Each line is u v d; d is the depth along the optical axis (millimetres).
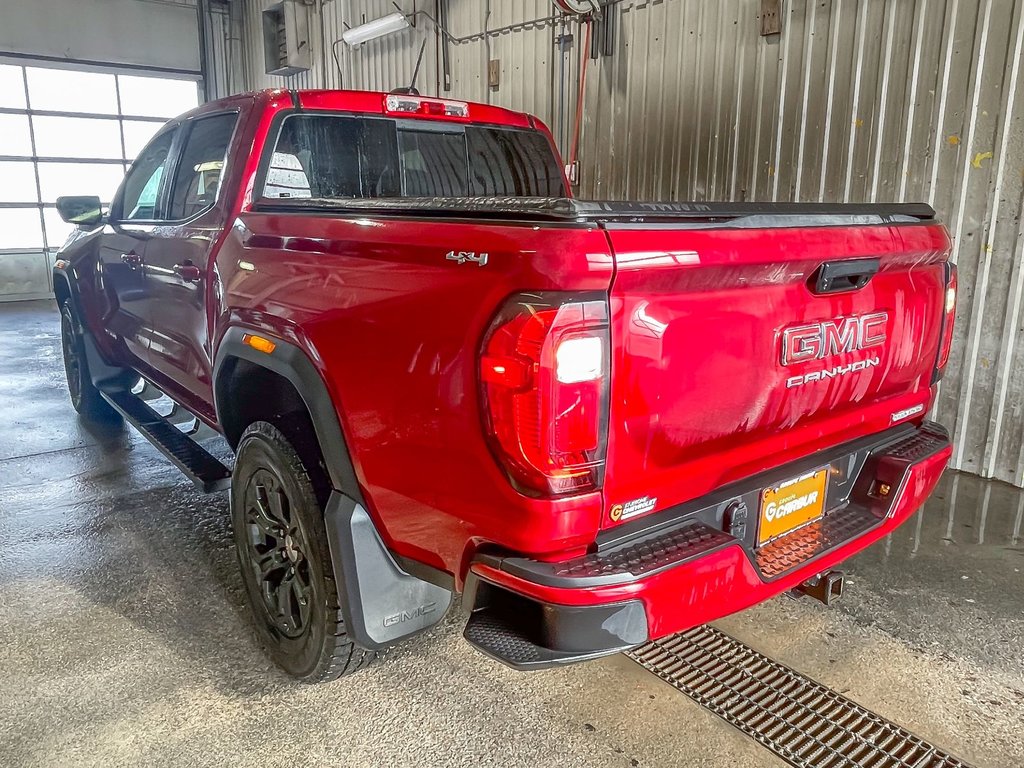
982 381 4094
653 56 5496
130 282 3414
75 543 3203
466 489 1525
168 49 12047
